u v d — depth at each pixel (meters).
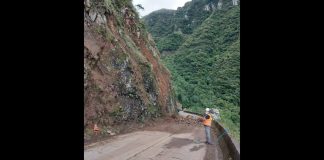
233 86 72.25
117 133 15.48
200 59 101.06
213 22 123.81
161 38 145.88
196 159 10.55
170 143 13.40
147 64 23.86
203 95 65.25
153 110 22.66
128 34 25.78
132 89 19.27
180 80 69.44
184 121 24.42
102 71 16.69
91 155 10.01
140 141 13.41
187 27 159.50
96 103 15.18
